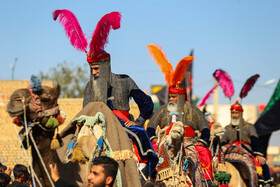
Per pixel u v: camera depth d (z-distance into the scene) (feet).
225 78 61.93
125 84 37.50
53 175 28.30
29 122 27.20
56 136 28.19
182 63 46.21
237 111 61.26
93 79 36.09
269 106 80.18
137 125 36.29
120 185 30.19
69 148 31.01
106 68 35.76
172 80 46.60
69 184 28.04
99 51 35.14
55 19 35.40
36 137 27.84
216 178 47.19
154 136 45.88
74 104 123.03
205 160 45.21
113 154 31.01
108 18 34.27
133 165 31.37
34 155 28.37
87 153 30.35
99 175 26.43
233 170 51.85
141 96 37.76
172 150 38.78
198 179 40.45
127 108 37.45
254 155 60.80
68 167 29.99
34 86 26.81
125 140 31.96
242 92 62.54
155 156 35.45
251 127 61.46
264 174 62.64
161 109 47.70
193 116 46.85
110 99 36.70
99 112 31.76
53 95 27.61
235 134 61.31
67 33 35.24
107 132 31.76
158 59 46.32
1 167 40.34
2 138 108.06
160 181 38.42
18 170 38.55
